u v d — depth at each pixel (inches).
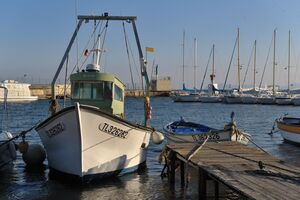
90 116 510.3
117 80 626.8
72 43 637.3
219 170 422.0
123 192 513.3
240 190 341.1
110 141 542.6
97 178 542.6
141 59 669.9
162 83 4891.7
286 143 1023.0
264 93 3604.8
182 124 946.7
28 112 2251.5
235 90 3725.4
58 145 550.0
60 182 556.4
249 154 524.4
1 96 3708.2
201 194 445.4
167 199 486.3
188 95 3750.0
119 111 640.4
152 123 1711.4
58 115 524.7
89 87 610.5
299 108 2844.5
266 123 1715.1
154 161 728.3
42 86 4562.0
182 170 560.1
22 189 528.1
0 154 605.0
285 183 363.6
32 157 657.6
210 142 645.9
